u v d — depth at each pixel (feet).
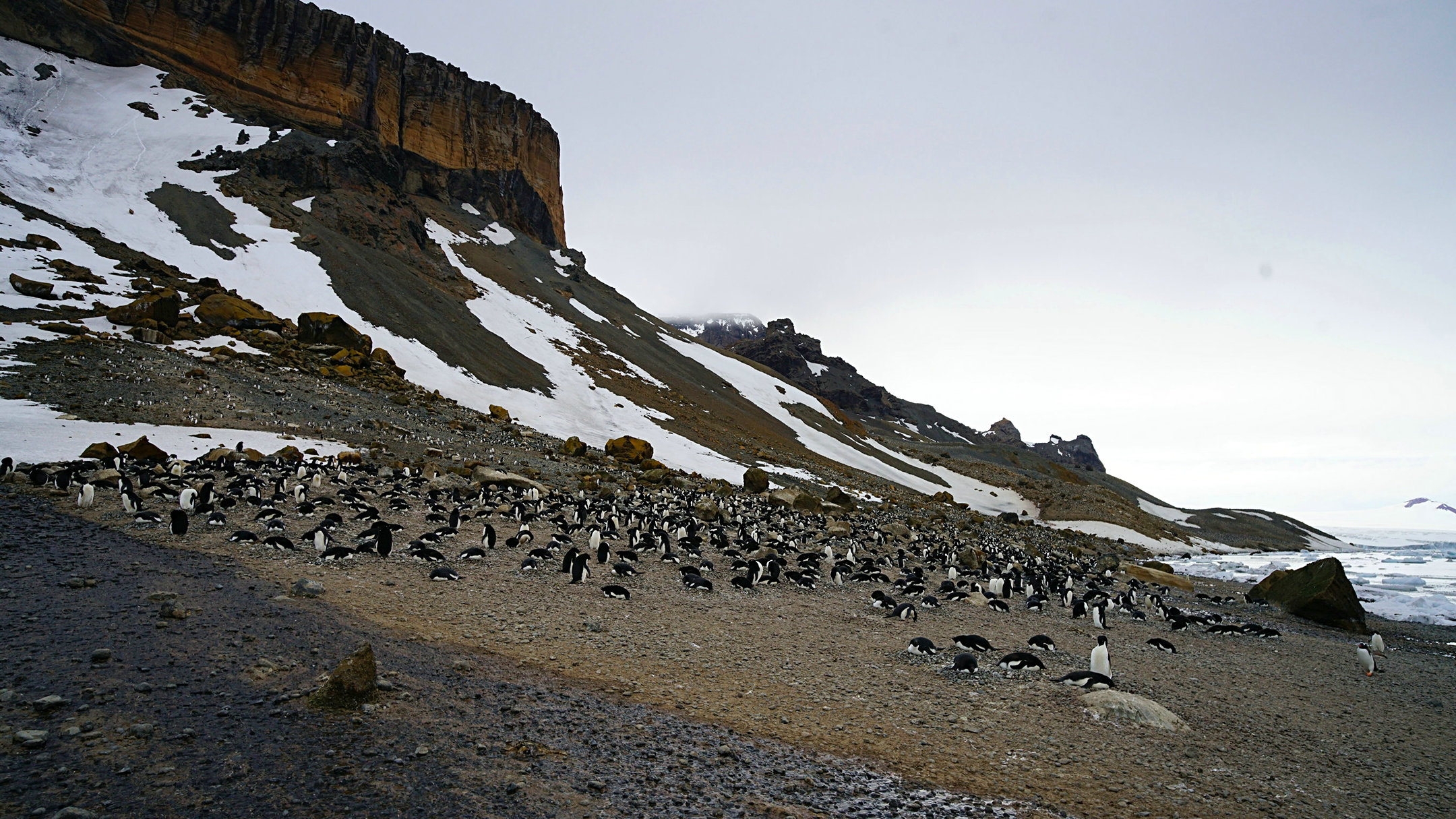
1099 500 271.49
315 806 17.53
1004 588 70.79
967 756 27.22
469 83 396.16
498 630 36.37
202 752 19.31
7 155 175.01
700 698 30.42
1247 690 43.21
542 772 21.22
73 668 23.29
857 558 82.58
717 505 102.47
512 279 302.25
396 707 23.94
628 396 223.51
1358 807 26.55
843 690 33.83
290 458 84.53
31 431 73.20
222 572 39.22
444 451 109.81
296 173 238.68
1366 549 320.29
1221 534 363.56
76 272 132.05
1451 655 68.08
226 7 280.72
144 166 206.28
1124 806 24.14
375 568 46.47
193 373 107.45
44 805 15.89
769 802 21.57
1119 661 47.24
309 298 172.96
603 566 57.72
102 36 251.19
